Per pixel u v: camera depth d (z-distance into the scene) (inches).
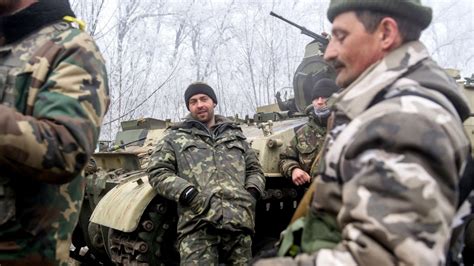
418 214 64.0
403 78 75.3
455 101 75.2
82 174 101.0
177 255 217.5
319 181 76.3
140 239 211.5
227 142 208.1
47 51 93.0
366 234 65.1
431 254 63.2
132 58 646.5
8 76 92.2
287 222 262.1
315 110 224.7
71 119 86.7
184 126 209.0
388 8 78.0
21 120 83.5
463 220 77.0
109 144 397.7
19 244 90.9
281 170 232.5
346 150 70.6
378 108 71.6
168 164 203.5
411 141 66.2
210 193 195.5
